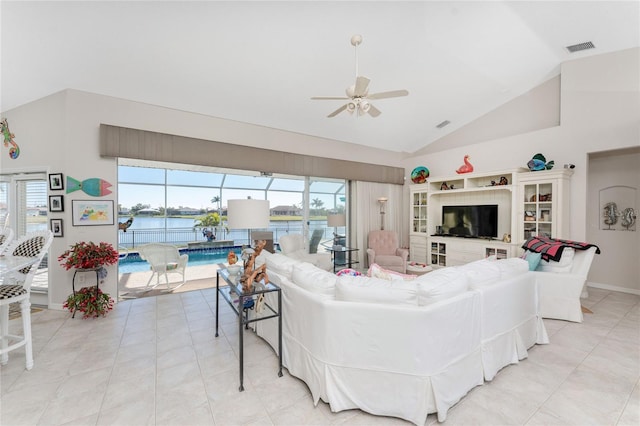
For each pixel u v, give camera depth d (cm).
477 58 384
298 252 465
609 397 181
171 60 325
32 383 198
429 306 162
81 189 350
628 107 368
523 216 442
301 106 440
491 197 507
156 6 261
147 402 178
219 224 900
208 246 827
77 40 285
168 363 225
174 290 434
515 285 223
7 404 176
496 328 206
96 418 164
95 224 358
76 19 263
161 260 443
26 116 362
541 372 210
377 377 164
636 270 410
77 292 324
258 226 232
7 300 202
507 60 394
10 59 296
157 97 376
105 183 362
